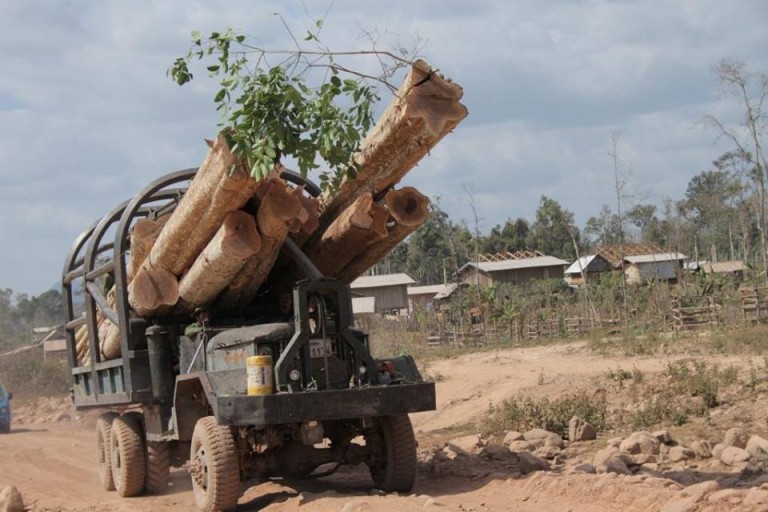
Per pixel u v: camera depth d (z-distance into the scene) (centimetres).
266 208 973
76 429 2447
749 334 2541
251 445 1021
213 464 966
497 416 1638
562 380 2042
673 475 1081
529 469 1122
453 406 2106
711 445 1261
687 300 3519
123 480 1190
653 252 6862
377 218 1050
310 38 933
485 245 9700
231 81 927
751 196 6331
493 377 2369
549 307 4688
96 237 1253
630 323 3659
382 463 1079
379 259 1123
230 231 976
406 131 955
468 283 6894
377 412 977
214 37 939
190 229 1036
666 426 1500
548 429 1515
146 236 1148
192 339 1088
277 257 1080
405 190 1053
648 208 9100
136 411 1256
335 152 959
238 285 1067
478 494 998
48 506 1150
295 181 1182
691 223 8550
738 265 6688
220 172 941
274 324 998
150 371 1125
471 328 4147
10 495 1105
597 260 7025
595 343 2969
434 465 1205
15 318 7125
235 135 909
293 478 1157
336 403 962
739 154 5353
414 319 4825
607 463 1099
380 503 921
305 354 978
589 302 4331
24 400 3319
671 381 1806
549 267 7250
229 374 977
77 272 1347
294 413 946
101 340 1288
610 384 1923
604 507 862
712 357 2277
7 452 1755
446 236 9019
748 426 1442
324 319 993
